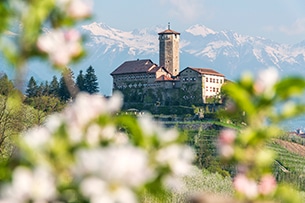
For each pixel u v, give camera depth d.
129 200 6.07
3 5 7.88
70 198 6.33
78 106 7.36
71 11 7.98
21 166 6.84
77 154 6.74
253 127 8.23
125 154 6.14
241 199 8.35
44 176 6.47
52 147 6.92
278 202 8.42
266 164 8.43
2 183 6.86
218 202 6.27
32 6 7.95
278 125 8.18
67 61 7.99
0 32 7.92
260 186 8.38
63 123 7.21
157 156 6.84
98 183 6.03
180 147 6.98
